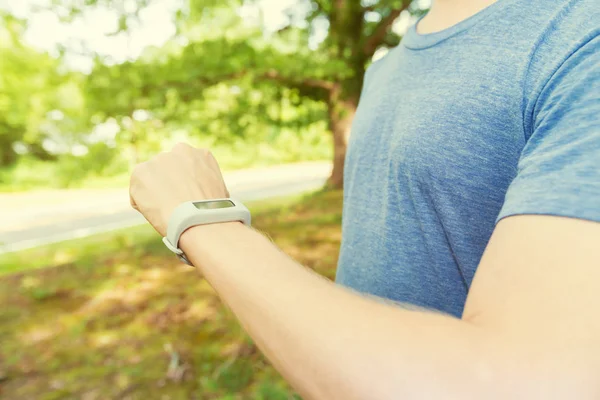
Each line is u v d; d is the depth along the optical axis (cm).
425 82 78
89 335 539
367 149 92
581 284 35
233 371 405
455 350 35
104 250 998
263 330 42
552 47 59
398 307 41
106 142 1126
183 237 56
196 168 70
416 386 34
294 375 39
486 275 41
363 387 35
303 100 1588
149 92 1129
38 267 900
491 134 66
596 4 57
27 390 427
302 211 1271
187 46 1196
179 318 552
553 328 34
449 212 71
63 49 1059
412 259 80
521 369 33
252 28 1240
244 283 45
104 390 413
